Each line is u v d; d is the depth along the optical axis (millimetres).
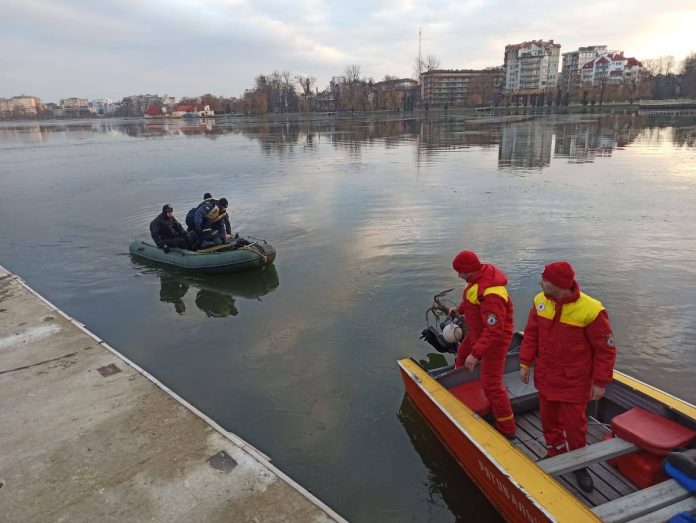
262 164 25312
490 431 3908
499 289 4059
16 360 5664
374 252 10469
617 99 96625
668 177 18156
